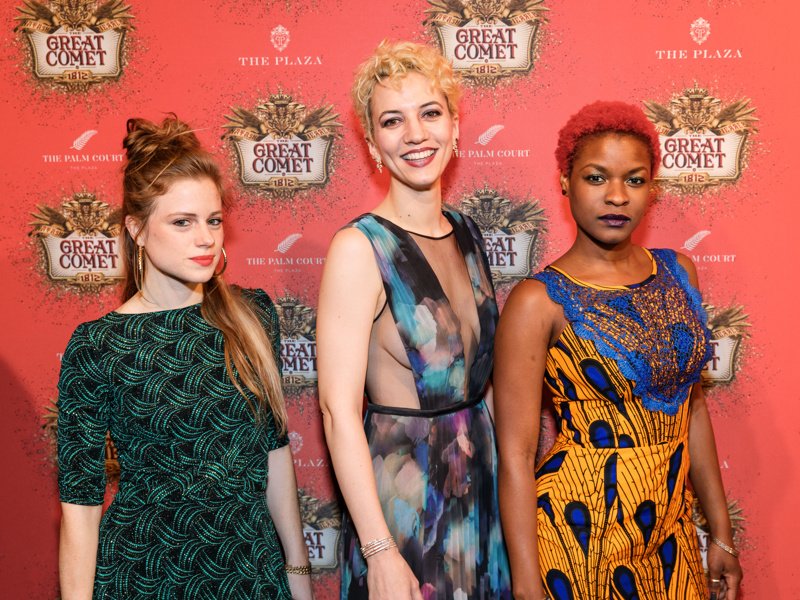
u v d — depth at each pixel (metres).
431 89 1.43
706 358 1.48
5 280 2.02
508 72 1.91
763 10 1.86
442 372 1.44
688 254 1.96
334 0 1.89
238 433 1.37
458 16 1.89
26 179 1.98
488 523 1.53
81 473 1.33
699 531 2.06
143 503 1.33
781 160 1.91
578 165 1.44
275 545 1.42
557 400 1.51
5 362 2.04
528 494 1.44
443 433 1.46
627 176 1.42
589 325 1.41
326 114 1.93
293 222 1.98
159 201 1.33
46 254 2.01
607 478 1.42
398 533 1.44
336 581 2.10
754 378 1.99
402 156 1.43
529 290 1.45
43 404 2.06
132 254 1.43
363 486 1.34
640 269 1.51
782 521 2.02
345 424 1.36
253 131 1.95
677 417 1.46
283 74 1.92
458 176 1.96
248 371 1.39
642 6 1.87
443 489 1.45
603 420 1.43
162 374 1.35
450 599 1.47
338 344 1.38
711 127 1.91
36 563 2.11
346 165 1.96
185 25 1.92
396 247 1.43
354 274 1.39
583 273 1.49
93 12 1.91
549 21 1.89
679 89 1.89
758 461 2.01
